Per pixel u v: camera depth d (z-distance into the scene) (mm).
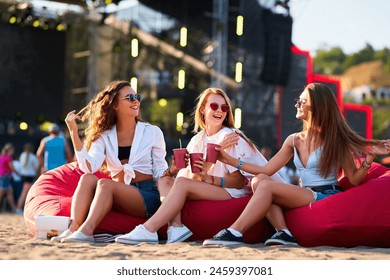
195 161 4402
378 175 4918
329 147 4430
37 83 16625
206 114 4730
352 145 4441
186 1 16172
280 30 15055
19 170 13609
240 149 4637
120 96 4734
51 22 16625
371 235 4277
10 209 14297
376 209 4246
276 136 15617
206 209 4469
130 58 17234
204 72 16281
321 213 4266
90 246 4023
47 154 9516
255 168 4484
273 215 4391
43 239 4512
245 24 15422
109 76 17516
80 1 16328
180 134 17891
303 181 4570
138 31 17047
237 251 3859
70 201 4812
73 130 4520
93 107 4793
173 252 3801
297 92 15562
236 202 4480
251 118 15555
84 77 17969
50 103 16766
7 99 16391
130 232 4273
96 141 4746
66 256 3584
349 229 4227
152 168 4836
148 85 17328
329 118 4449
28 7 16125
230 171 4586
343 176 4730
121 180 4789
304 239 4328
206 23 16062
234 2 15719
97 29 17484
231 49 15727
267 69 15008
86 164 4547
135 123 4852
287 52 15109
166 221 4320
